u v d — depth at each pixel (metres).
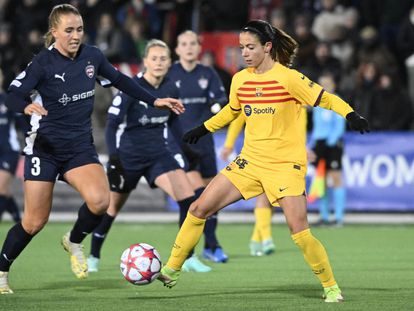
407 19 65.69
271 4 67.94
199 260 36.84
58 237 46.47
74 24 25.75
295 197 25.25
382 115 59.62
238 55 64.94
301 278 31.77
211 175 38.69
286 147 25.52
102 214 27.16
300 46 62.69
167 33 66.62
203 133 27.23
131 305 25.36
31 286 29.52
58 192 57.38
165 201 58.03
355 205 56.81
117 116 32.97
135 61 65.44
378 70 61.50
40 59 26.02
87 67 26.66
